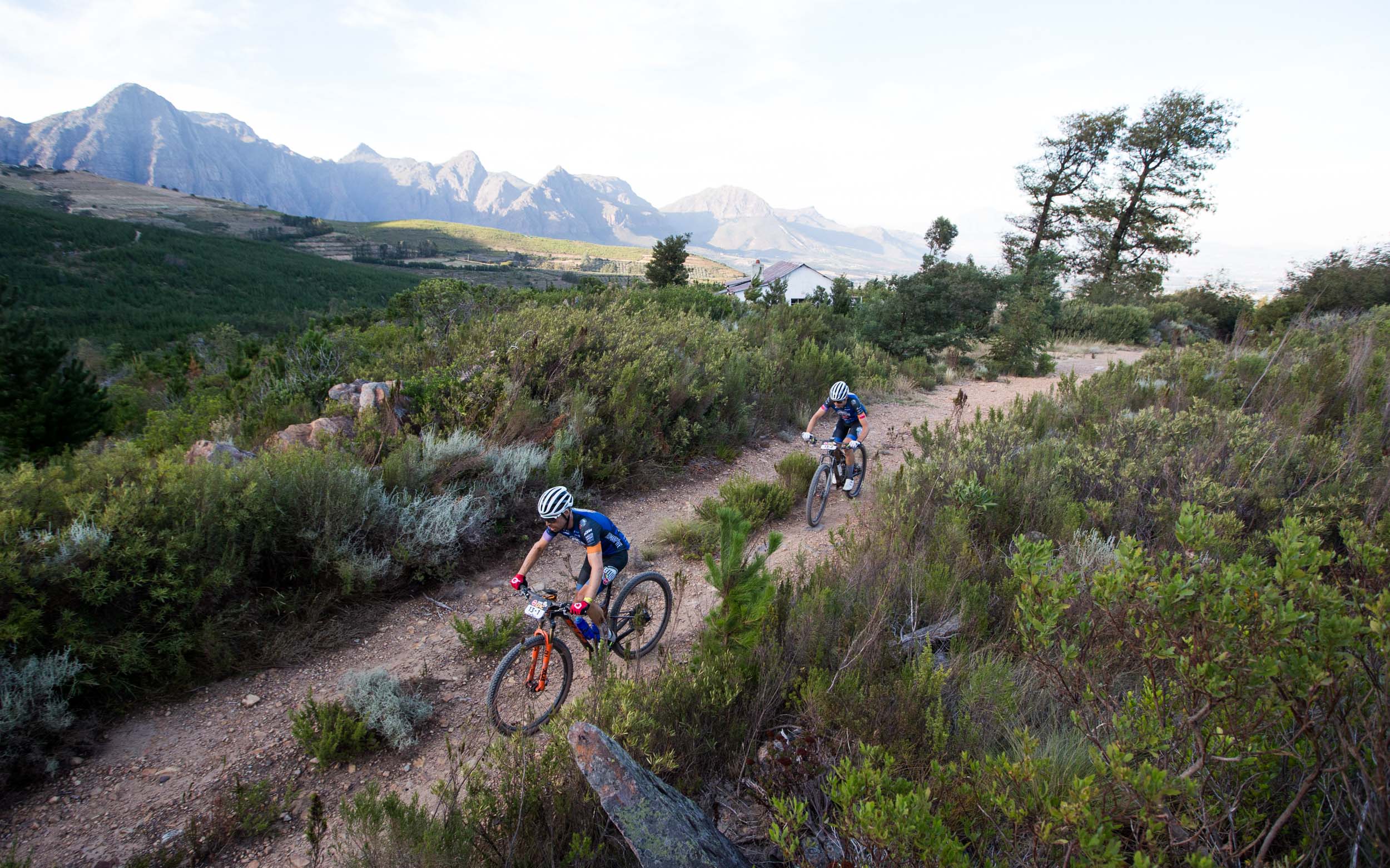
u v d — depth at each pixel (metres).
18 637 3.73
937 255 25.20
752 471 9.90
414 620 5.50
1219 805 2.22
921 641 4.37
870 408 14.12
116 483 5.14
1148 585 2.30
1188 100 35.09
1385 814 1.84
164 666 4.38
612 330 11.35
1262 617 2.01
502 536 6.85
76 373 9.52
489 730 4.01
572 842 2.84
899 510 6.26
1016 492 6.46
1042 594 2.66
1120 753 2.09
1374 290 26.69
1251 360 11.01
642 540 7.27
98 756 3.79
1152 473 6.30
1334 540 5.19
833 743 3.38
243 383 10.27
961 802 2.59
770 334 16.14
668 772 3.29
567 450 8.02
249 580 5.02
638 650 5.08
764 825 3.10
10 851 3.16
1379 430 7.26
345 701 4.22
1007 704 3.38
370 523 5.78
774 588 4.24
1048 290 27.19
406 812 2.79
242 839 3.33
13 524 4.24
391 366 10.62
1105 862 1.91
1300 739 2.22
